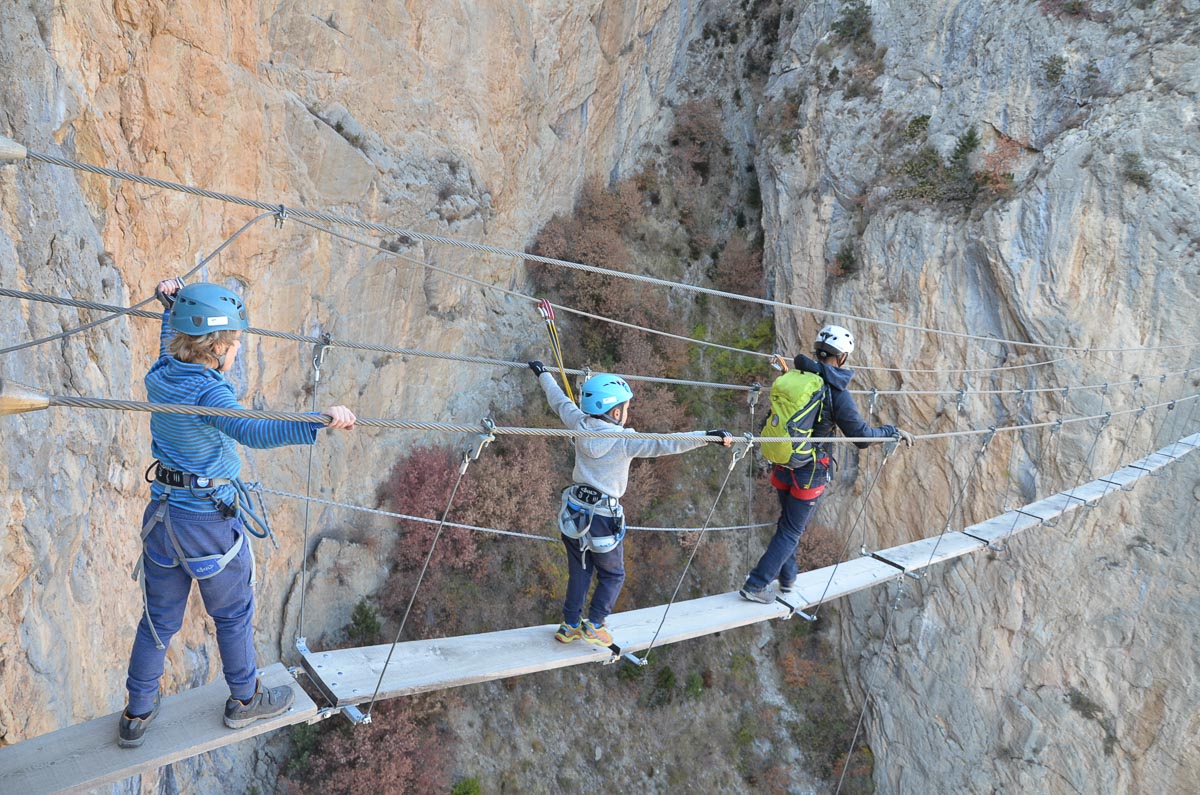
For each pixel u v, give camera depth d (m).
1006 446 20.31
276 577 16.66
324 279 16.14
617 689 21.11
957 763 21.09
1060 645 19.89
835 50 24.69
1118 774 19.05
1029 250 19.83
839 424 7.02
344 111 16.27
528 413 21.77
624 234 25.08
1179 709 18.38
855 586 8.35
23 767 4.17
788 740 22.38
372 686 5.28
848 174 23.44
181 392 3.83
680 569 22.73
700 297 25.73
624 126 25.77
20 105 9.62
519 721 19.53
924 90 22.89
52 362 9.88
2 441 9.04
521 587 19.77
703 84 27.98
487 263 21.17
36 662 9.45
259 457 15.86
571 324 23.23
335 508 17.94
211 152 12.91
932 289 21.28
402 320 18.72
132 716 4.36
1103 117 19.75
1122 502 19.05
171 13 11.68
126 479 11.54
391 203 17.41
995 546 20.59
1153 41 19.89
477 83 19.47
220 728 4.56
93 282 10.78
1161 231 18.61
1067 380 19.44
